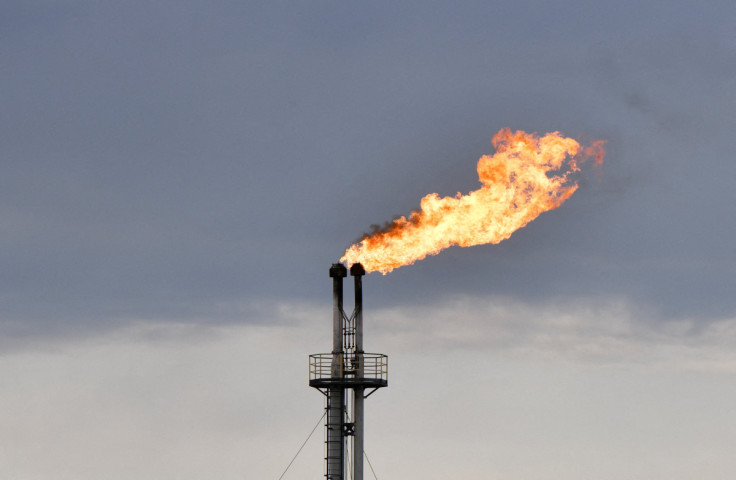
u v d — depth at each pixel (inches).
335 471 3909.9
